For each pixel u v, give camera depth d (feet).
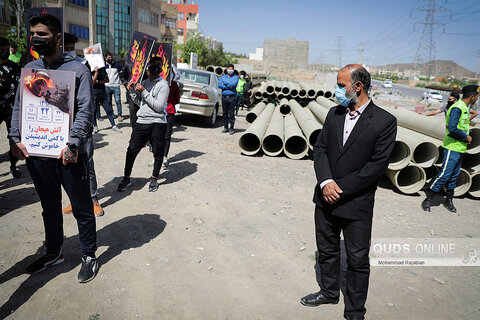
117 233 12.12
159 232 12.41
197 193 16.49
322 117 31.86
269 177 19.81
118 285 9.29
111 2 134.10
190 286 9.43
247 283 9.77
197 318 8.21
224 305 8.75
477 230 14.71
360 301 8.08
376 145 7.52
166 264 10.43
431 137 20.75
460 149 15.74
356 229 7.84
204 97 32.48
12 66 16.10
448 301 9.60
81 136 8.43
